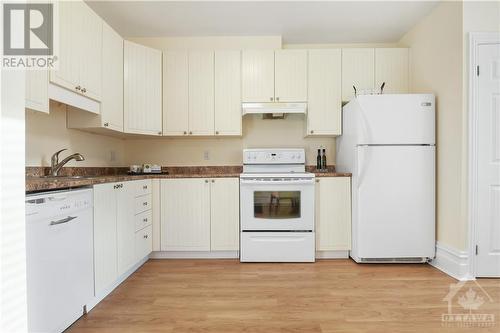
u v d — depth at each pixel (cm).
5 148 100
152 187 285
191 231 286
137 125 290
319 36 332
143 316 176
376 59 313
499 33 228
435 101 266
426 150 262
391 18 289
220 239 286
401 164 263
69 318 159
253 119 348
